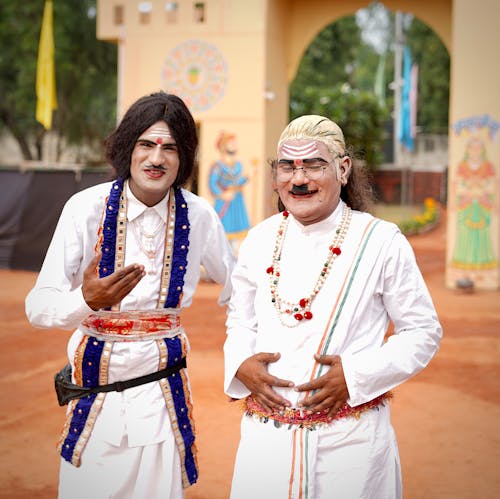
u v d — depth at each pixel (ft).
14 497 13.74
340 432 8.63
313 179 8.84
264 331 9.09
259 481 8.75
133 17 43.14
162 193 9.76
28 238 47.26
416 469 15.07
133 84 43.37
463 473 14.85
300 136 8.87
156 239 9.86
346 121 72.79
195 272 10.40
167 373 9.81
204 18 42.09
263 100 41.52
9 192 47.70
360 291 8.75
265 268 9.32
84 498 9.61
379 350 8.59
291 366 8.80
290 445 8.65
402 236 9.08
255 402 9.09
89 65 80.48
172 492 9.70
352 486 8.59
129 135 9.51
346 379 8.43
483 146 39.24
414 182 83.41
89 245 9.79
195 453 10.17
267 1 41.47
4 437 16.98
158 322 9.75
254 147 41.78
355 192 9.66
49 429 17.54
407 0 47.73
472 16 38.75
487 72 38.75
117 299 8.66
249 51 41.60
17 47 75.56
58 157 84.79
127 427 9.52
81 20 78.02
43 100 51.37
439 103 100.63
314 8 47.42
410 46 102.32
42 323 9.11
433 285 41.86
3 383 21.67
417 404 19.42
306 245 9.16
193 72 42.45
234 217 42.16
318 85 102.01
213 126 42.32
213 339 27.14
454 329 29.45
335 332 8.71
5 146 93.30
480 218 39.73
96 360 9.53
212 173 42.37
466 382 21.58
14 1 73.61
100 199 9.76
